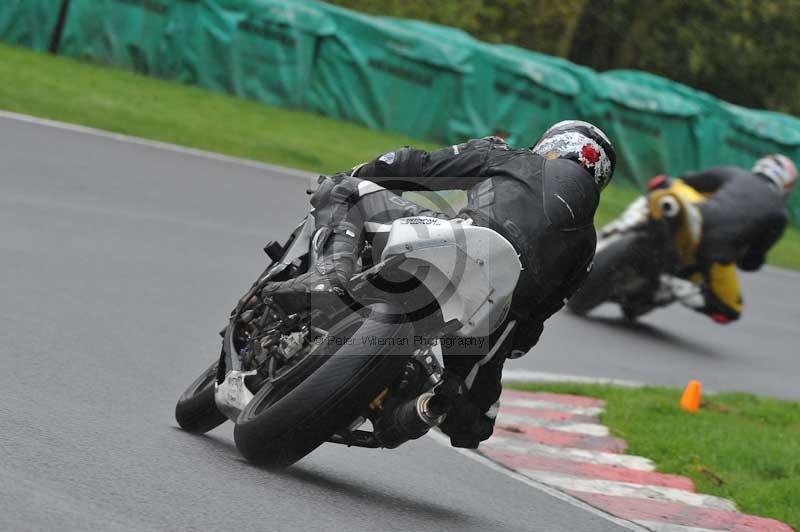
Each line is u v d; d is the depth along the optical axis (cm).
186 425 1952
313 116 7562
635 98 8194
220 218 4306
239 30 7444
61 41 7144
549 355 3609
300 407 1652
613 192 7962
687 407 3025
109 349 2433
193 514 1457
